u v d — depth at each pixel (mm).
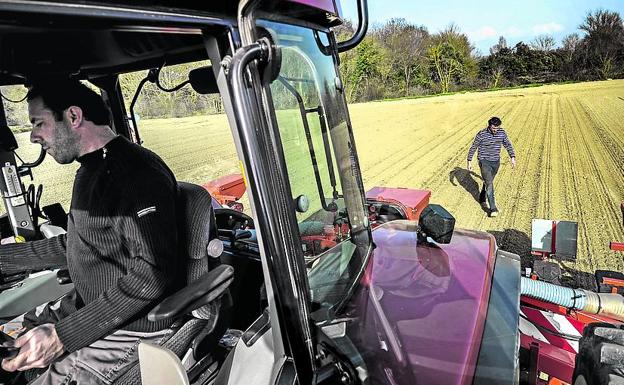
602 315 2150
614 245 3275
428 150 10195
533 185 7332
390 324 1251
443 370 1095
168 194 1479
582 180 7285
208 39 1062
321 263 1336
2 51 1264
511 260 1721
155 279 1393
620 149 8062
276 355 1128
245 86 904
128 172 1443
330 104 1536
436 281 1470
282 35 1207
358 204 1698
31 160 2779
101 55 1583
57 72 1558
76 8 765
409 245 1764
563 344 1966
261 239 1025
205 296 1366
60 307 1884
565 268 4750
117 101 2348
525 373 1571
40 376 1578
